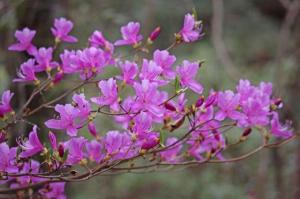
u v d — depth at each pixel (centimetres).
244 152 615
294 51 657
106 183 664
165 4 720
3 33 417
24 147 201
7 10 388
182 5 714
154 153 221
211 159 250
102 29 495
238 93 217
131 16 673
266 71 744
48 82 234
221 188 649
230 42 809
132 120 202
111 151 204
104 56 230
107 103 199
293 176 576
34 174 200
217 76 676
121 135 205
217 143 234
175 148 240
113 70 415
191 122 210
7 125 219
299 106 627
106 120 448
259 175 506
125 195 680
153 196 681
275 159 578
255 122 220
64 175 239
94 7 487
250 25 839
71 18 433
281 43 556
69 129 198
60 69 232
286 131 234
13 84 363
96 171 205
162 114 200
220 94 213
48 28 384
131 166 228
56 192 238
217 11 521
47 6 388
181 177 688
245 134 230
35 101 336
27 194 252
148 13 627
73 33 447
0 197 247
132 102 204
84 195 656
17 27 387
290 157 593
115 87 199
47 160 198
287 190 578
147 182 686
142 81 195
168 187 687
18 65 371
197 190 677
